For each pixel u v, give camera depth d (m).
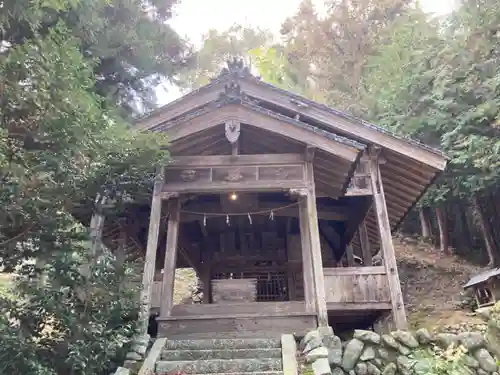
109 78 12.23
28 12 5.73
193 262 12.96
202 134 8.70
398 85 18.30
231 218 11.88
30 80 4.84
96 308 5.43
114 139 6.41
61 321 5.03
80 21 9.59
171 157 8.53
